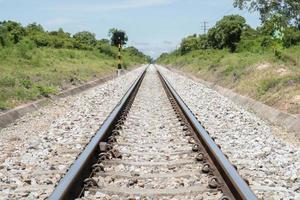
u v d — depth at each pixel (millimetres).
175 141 8641
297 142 9672
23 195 5242
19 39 38406
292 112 12680
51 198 4391
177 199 5109
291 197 5199
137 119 11930
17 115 13055
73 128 10312
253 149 7949
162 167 6582
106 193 5305
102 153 6910
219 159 5844
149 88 24656
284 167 6734
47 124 11461
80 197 5113
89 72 32656
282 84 16328
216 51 59344
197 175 6020
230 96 20469
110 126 9148
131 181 5688
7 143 8945
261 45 40875
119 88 24031
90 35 72062
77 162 5742
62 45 55531
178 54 110438
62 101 17203
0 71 20969
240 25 62594
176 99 15297
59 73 25547
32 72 23406
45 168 6516
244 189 4613
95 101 16906
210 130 10211
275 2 25641
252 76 21906
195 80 36406
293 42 32344
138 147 8070
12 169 6512
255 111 15125
